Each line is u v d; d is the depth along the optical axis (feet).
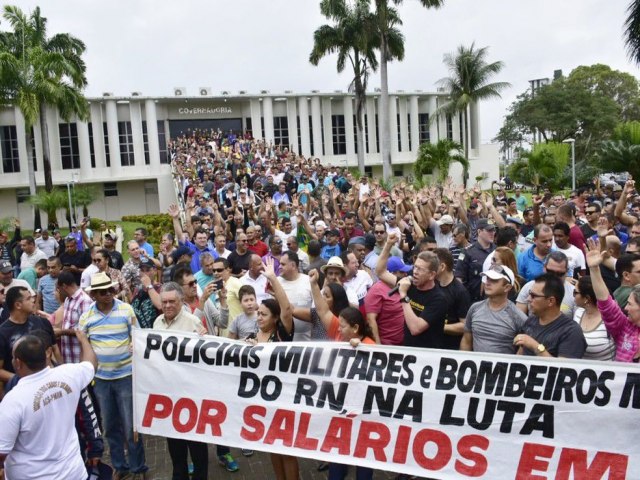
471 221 44.88
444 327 20.39
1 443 14.48
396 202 45.98
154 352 19.85
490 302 19.13
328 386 18.31
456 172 184.65
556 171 123.85
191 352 19.54
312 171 89.81
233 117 168.86
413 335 19.62
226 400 19.17
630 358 17.57
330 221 48.21
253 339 19.45
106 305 21.54
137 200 164.55
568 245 26.99
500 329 18.66
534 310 17.61
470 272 27.45
